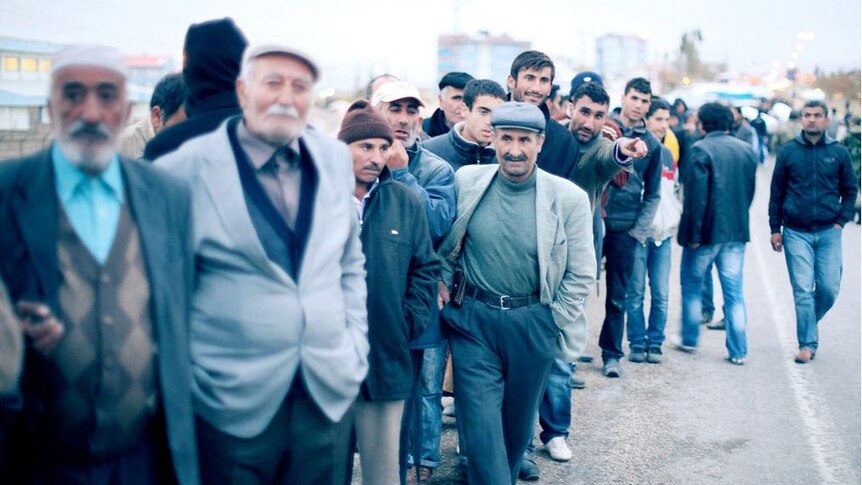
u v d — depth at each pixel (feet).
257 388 9.88
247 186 10.05
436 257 14.01
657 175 23.94
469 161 18.08
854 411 22.30
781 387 24.21
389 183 13.74
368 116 13.44
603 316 32.48
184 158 9.96
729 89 128.06
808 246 26.61
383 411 13.70
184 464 9.23
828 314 33.12
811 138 26.27
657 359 26.48
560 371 18.52
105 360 8.53
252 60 10.11
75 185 8.55
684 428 20.81
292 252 10.12
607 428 20.72
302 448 10.40
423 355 15.78
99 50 8.52
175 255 9.21
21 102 53.62
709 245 26.53
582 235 14.98
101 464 8.89
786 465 18.70
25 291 8.27
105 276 8.57
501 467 14.46
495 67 223.30
